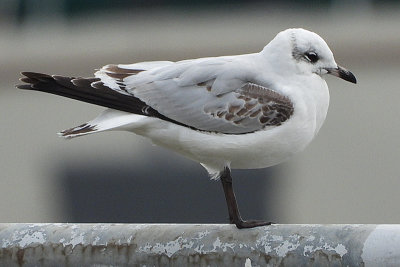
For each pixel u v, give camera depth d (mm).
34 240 6473
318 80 7930
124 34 21031
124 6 21641
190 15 21266
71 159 17375
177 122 7789
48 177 18094
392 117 18078
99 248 6387
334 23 20469
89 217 16766
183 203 15578
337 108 18141
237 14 21125
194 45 20359
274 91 7770
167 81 7887
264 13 20984
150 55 20344
